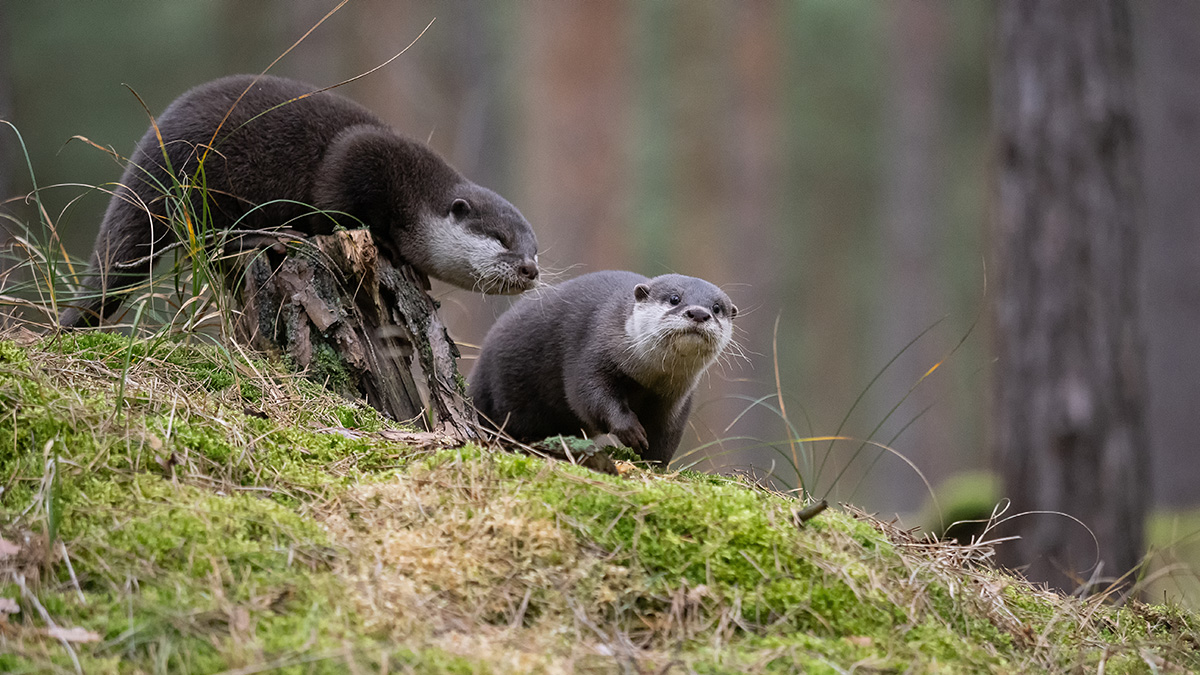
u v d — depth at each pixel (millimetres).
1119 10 19109
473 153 38219
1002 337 19500
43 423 8023
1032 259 19000
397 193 14430
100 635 6391
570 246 43656
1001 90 19719
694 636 7395
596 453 9383
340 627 6750
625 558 7863
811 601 7844
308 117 14023
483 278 15180
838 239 72062
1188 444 32094
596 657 6914
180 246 11656
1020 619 8914
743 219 50125
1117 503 18484
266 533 7578
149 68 48594
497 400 14430
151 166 12984
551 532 7867
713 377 45688
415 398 11547
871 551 8523
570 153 43781
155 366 9844
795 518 8570
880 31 62469
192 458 8336
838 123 69000
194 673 6199
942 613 8266
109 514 7441
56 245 12078
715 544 8078
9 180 20219
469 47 38438
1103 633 9273
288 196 13797
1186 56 33000
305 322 11375
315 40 46094
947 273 67125
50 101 45688
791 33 60906
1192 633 9602
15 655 6129
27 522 7258
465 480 8461
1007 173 19500
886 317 60688
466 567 7539
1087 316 18672
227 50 51125
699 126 63375
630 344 13133
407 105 44875
